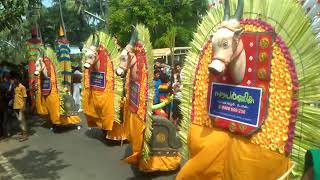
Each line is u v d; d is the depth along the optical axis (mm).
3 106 10773
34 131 11398
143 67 6523
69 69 11531
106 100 8891
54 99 10984
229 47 3484
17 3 9438
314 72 3279
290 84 3379
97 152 8812
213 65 3475
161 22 25844
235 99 3764
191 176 4113
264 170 3545
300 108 3348
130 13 25859
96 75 9117
